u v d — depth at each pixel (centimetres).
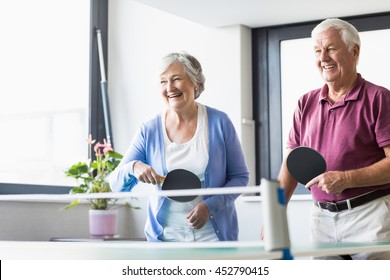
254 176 477
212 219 262
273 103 478
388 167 251
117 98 506
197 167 266
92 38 501
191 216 254
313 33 275
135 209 492
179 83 266
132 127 500
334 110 272
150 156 275
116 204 453
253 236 449
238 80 471
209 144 268
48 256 189
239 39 471
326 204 268
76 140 485
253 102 482
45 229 426
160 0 425
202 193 187
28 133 446
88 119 496
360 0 421
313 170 254
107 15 512
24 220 412
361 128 264
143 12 504
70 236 444
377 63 448
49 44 468
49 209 430
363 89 268
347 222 264
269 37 482
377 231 257
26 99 446
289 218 440
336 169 268
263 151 479
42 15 463
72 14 489
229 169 276
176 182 239
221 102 475
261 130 479
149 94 495
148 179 260
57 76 473
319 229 273
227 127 272
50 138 463
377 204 259
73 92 486
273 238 156
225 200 263
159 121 277
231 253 161
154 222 268
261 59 482
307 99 285
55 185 454
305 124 284
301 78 471
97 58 503
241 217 454
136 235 491
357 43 272
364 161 265
